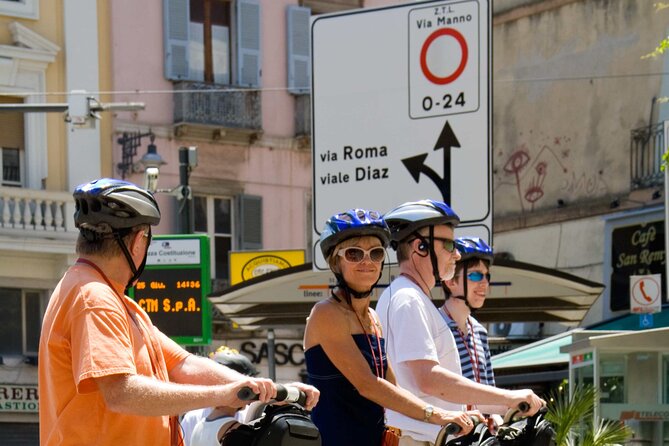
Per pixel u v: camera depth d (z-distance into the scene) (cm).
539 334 3016
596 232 3012
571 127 3106
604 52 3027
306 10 3631
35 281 3244
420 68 1319
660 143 2859
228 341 3462
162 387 457
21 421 3234
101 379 455
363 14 1358
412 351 622
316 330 596
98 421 467
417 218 661
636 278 1880
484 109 1286
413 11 1332
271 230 3578
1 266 3197
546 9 3180
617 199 2961
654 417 1294
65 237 3250
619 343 1280
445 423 585
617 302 2928
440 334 645
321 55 1381
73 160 3300
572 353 1370
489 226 1271
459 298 739
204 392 458
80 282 475
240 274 2856
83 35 3322
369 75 1348
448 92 1302
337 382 592
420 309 634
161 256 1984
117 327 465
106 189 487
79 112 1920
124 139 3353
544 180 3175
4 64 3206
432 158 1303
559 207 3125
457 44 1300
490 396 605
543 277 1483
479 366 738
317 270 1377
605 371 1291
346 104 1358
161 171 3406
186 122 3416
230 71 3547
